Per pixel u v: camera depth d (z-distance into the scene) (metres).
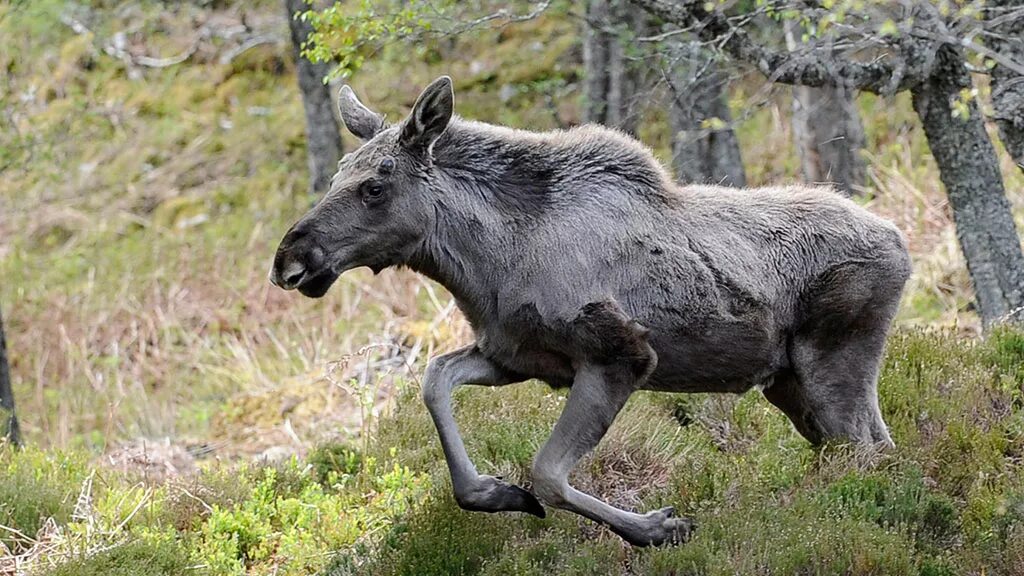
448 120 15.95
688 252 16.38
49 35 50.78
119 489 20.81
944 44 20.50
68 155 46.47
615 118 31.73
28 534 19.22
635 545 15.99
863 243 17.09
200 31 50.59
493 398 21.62
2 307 40.47
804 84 20.98
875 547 15.09
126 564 17.05
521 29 45.84
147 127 47.72
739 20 23.81
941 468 17.52
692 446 19.16
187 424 30.67
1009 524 15.67
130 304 39.09
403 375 27.81
